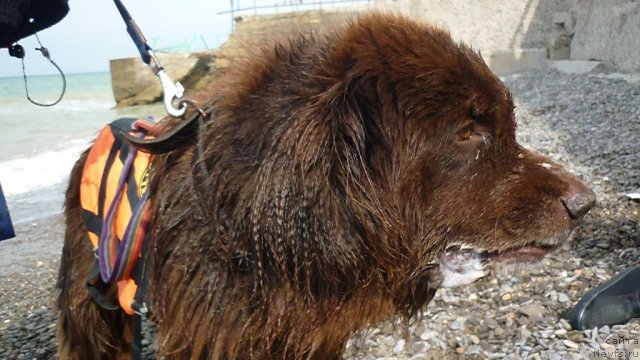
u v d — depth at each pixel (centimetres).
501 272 69
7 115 640
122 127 76
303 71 63
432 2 570
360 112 62
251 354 63
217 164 62
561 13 487
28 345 119
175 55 684
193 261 63
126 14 74
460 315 106
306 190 58
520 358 90
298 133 58
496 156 66
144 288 67
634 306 97
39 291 153
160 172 66
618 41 364
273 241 58
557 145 220
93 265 73
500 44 553
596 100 292
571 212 68
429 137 64
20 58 83
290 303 61
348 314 64
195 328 64
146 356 104
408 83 63
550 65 471
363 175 61
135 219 65
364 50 63
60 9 79
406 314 70
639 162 177
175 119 70
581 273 114
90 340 77
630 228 129
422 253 66
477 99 64
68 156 351
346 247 60
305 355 66
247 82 64
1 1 70
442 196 65
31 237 203
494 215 66
